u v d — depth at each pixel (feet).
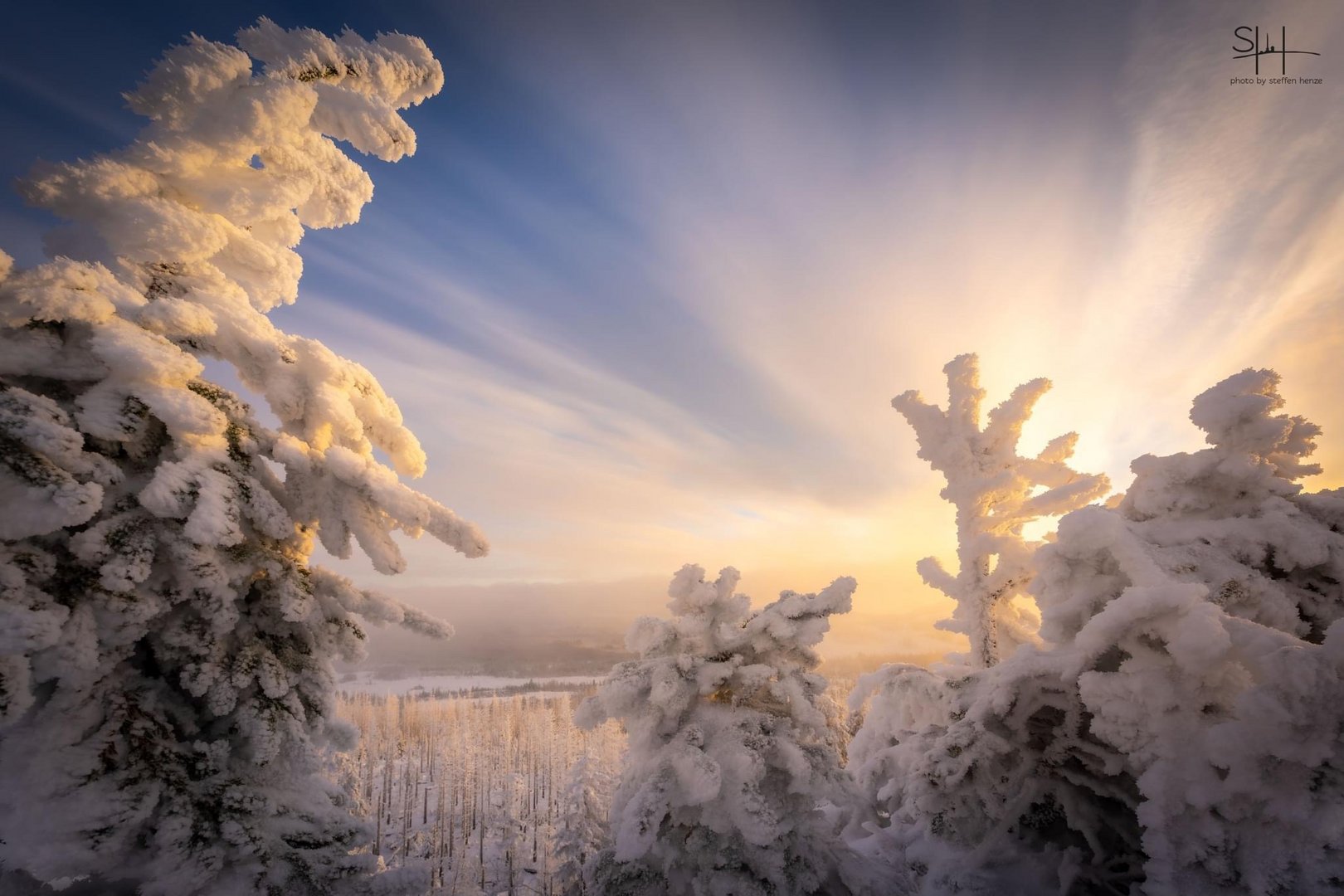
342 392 16.05
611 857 20.40
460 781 157.28
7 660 10.68
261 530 14.92
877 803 30.48
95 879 11.81
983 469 38.01
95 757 11.75
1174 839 17.85
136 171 15.49
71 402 13.29
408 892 13.87
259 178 17.21
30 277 12.77
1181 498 28.96
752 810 18.39
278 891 12.73
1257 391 29.07
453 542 15.11
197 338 15.02
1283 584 25.96
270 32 16.76
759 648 21.98
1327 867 15.43
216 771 13.44
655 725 21.09
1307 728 15.66
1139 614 20.35
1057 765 25.17
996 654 35.32
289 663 14.96
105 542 12.24
